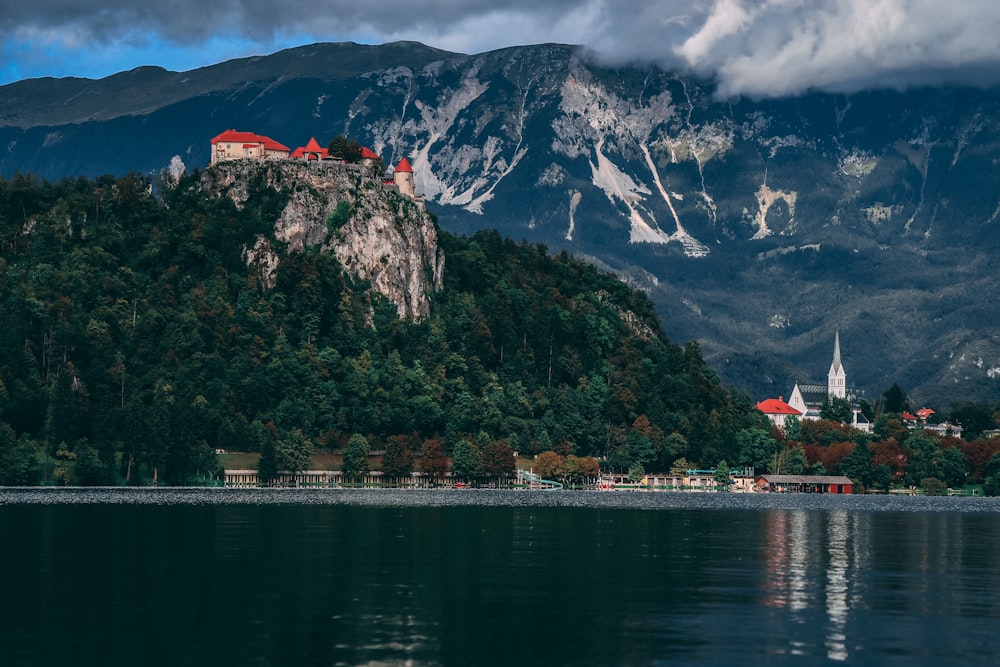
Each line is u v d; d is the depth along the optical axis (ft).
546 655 624.18
